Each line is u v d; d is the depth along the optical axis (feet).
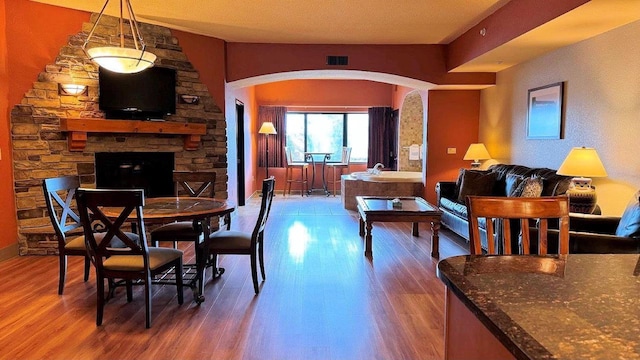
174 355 8.23
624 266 4.49
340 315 10.14
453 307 4.16
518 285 3.84
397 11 15.52
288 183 34.32
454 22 17.02
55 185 11.54
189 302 10.94
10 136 14.89
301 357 8.18
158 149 18.30
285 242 17.37
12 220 14.98
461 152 23.53
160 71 17.74
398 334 9.15
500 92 20.85
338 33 18.84
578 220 11.64
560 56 15.80
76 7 15.62
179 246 16.88
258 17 16.40
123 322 9.71
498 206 5.63
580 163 12.63
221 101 20.01
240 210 25.44
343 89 33.78
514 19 14.15
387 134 33.99
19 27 14.85
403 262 14.58
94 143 16.75
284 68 20.83
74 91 15.98
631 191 12.41
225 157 20.17
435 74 21.26
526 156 18.38
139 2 14.71
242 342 8.78
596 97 13.82
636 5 10.66
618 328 2.93
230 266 14.07
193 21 17.10
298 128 34.83
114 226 9.31
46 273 13.20
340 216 23.49
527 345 2.69
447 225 19.20
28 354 8.24
